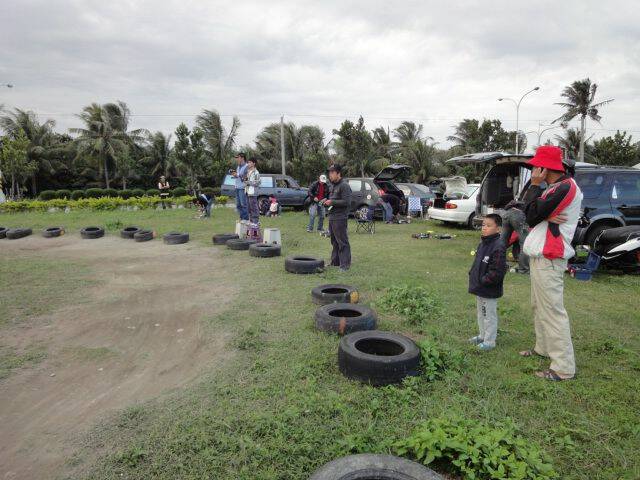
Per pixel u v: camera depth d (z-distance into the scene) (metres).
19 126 37.12
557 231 3.54
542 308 3.65
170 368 3.91
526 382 3.52
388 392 3.33
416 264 8.25
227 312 5.36
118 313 5.46
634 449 2.73
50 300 6.01
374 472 2.32
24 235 12.31
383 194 16.22
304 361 3.89
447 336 4.50
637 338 4.56
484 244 4.12
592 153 44.25
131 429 2.94
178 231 12.98
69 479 2.48
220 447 2.71
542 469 2.45
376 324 4.73
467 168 36.44
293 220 16.20
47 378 3.75
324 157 35.22
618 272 7.63
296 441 2.78
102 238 12.02
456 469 2.57
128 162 38.62
